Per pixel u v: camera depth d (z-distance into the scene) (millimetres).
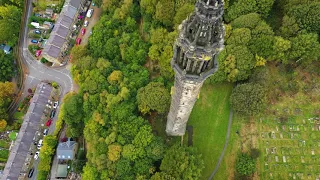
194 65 56906
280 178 105562
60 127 129000
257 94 103875
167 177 95438
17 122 134250
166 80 115750
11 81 141625
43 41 147375
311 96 113562
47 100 132750
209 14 45906
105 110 114250
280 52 107000
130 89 115250
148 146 104062
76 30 148125
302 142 109250
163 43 114188
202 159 108312
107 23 131625
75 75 129125
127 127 108000
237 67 107312
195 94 72312
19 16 147875
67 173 124875
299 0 111000
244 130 111250
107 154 107875
